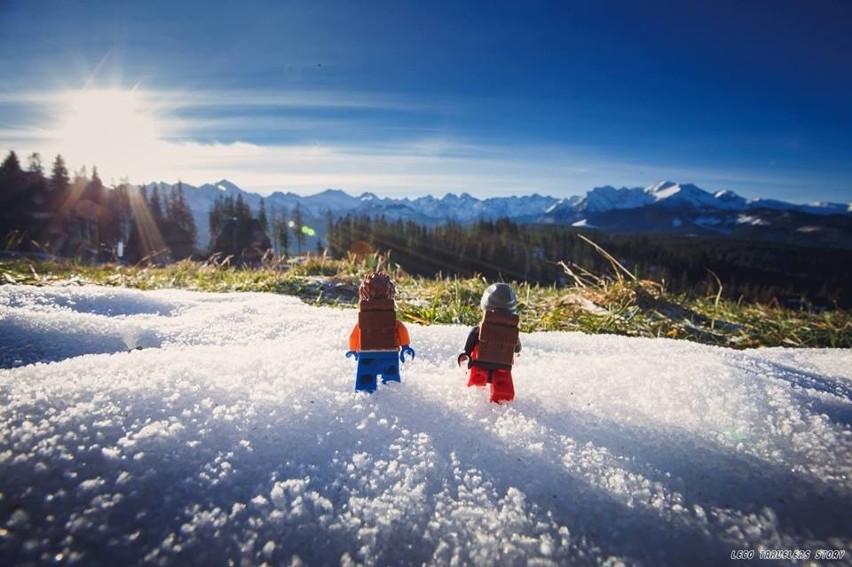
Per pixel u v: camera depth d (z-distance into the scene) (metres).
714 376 2.83
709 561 1.54
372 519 1.65
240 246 60.28
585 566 1.50
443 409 2.49
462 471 1.95
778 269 119.12
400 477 1.88
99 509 1.54
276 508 1.65
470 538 1.60
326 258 12.38
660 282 8.15
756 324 7.39
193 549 1.46
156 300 5.57
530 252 95.31
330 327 4.51
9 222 56.22
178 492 1.67
